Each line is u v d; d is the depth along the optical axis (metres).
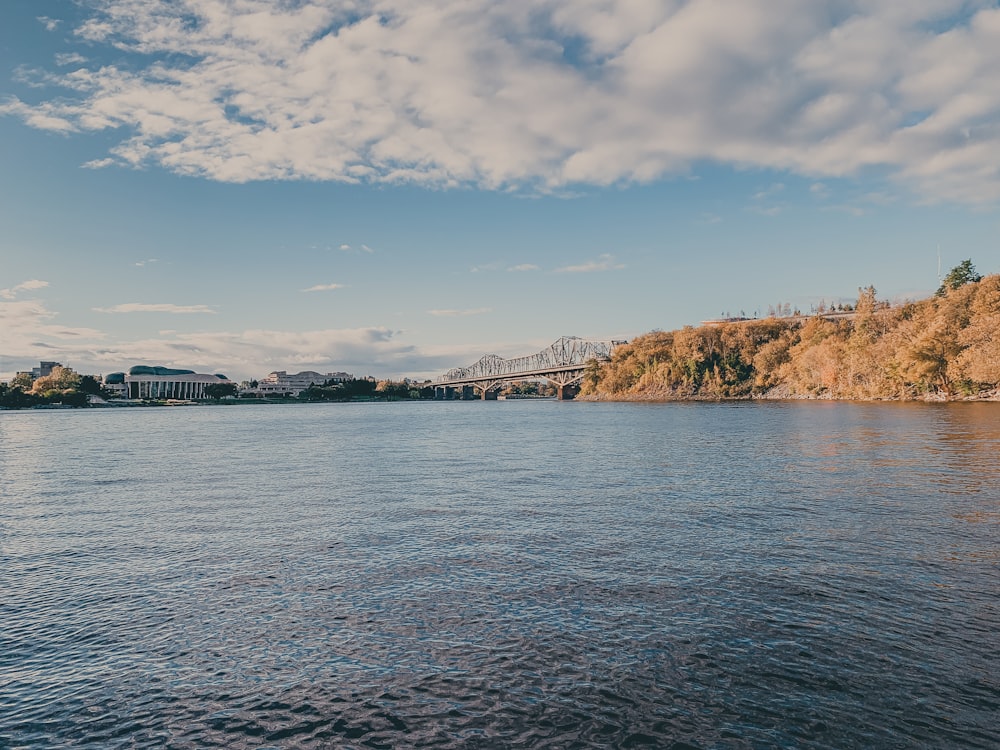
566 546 19.28
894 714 9.77
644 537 20.17
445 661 11.73
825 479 31.36
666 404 195.00
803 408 123.38
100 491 33.06
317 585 16.06
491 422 113.00
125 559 19.00
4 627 13.76
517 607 14.22
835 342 168.12
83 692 10.98
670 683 10.77
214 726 9.89
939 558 17.23
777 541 19.34
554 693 10.55
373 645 12.46
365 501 28.19
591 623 13.23
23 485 36.00
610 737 9.36
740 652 11.80
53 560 19.06
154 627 13.59
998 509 23.31
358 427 101.81
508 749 9.15
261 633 13.16
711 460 41.16
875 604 13.95
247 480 36.44
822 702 10.12
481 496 28.94
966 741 9.10
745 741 9.21
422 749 9.18
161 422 140.50
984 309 121.88
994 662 11.23
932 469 33.72
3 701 10.73
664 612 13.73
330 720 9.95
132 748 9.39
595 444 56.81
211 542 20.83
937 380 127.56
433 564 17.66
